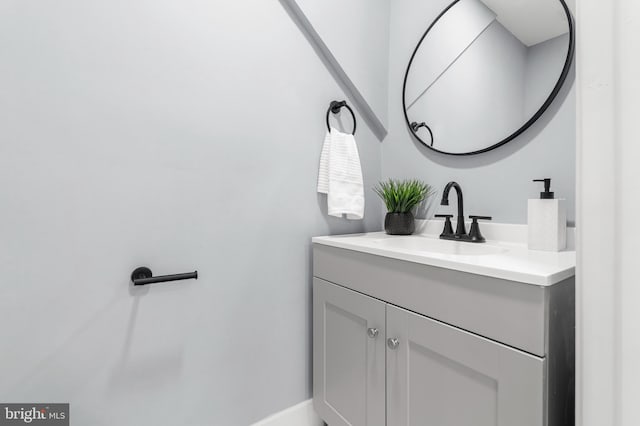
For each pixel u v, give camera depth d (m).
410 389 0.83
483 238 1.09
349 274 1.05
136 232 0.93
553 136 0.97
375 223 1.52
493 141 1.10
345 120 1.40
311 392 1.30
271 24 1.17
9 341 0.78
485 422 0.67
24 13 0.77
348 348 1.06
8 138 0.76
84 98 0.84
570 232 0.92
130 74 0.91
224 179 1.08
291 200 1.23
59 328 0.83
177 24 0.98
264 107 1.16
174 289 0.99
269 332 1.19
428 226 1.34
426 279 0.78
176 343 1.00
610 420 0.43
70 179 0.83
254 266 1.15
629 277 0.40
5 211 0.76
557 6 0.96
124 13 0.90
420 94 1.35
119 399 0.91
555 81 0.96
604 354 0.43
